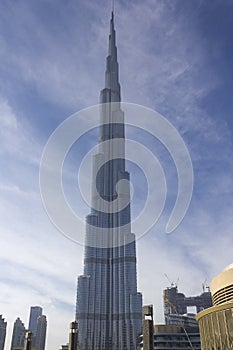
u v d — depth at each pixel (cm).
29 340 7369
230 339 5819
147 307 4878
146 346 4638
